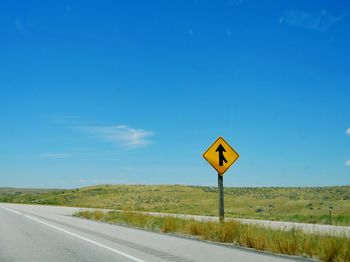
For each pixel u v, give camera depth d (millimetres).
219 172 21906
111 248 15758
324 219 37375
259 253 14672
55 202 118250
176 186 129875
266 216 45094
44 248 15758
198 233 21375
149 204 98562
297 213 58875
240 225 19359
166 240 18906
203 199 100750
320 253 13570
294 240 15023
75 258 13203
